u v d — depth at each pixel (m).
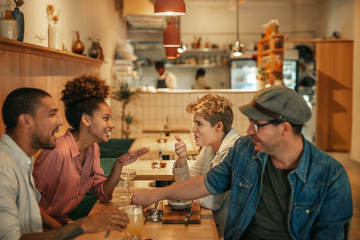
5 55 2.35
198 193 1.63
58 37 3.24
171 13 3.27
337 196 1.31
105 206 1.80
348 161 5.95
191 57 9.31
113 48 6.81
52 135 1.34
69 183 1.76
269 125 1.33
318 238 1.34
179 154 1.98
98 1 5.59
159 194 1.62
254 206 1.48
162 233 1.47
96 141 1.86
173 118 6.40
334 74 6.82
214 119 1.95
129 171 1.92
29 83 2.77
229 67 9.25
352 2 7.23
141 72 9.26
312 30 9.13
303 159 1.36
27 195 1.33
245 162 1.54
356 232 3.05
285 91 1.34
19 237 1.14
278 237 1.43
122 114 6.31
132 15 6.65
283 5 9.20
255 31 9.31
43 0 3.20
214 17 9.26
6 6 2.40
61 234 1.15
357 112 5.85
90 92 1.80
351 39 7.32
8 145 1.29
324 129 6.91
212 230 1.50
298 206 1.36
